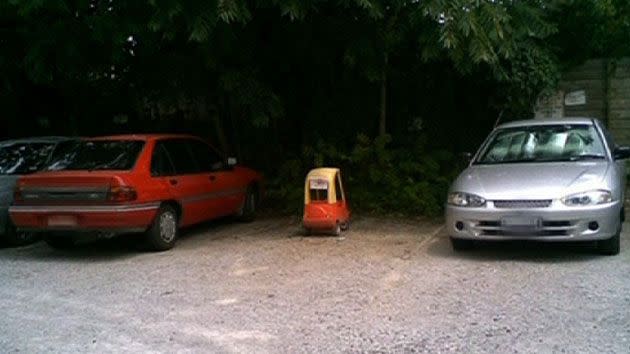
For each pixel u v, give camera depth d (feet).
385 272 23.97
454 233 25.61
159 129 48.14
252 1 30.45
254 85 34.27
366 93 43.42
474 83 41.88
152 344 17.29
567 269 23.34
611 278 21.95
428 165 39.81
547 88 40.06
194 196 31.12
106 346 17.24
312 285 22.53
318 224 30.78
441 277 22.94
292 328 18.16
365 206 38.22
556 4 38.86
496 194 24.41
